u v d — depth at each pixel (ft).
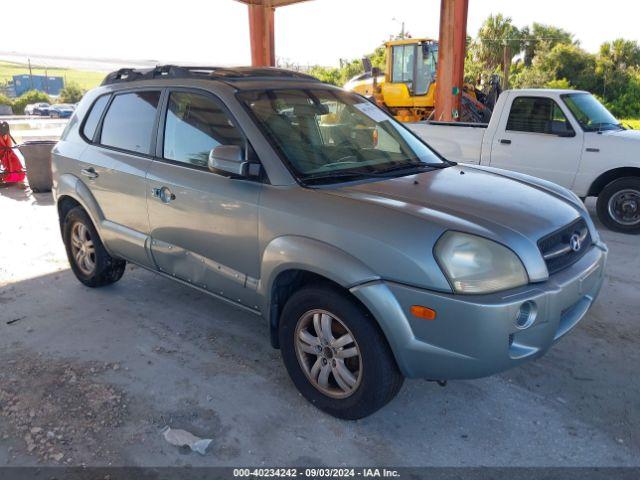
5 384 11.54
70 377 11.80
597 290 11.03
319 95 13.15
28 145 30.63
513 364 8.91
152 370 12.09
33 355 12.77
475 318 8.43
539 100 25.45
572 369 12.06
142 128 13.78
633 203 23.31
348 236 9.35
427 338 8.80
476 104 43.21
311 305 10.07
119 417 10.42
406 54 51.01
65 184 15.84
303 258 9.77
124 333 13.85
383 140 13.15
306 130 11.86
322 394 10.43
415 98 50.83
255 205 10.72
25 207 27.86
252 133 11.19
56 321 14.57
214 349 13.03
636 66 133.59
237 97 11.75
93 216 15.10
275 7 53.83
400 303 8.86
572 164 24.58
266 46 54.70
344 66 181.68
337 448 9.59
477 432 10.00
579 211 11.23
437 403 10.86
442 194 10.41
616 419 10.33
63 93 272.31
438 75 40.37
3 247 21.09
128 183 13.67
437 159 13.55
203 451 9.45
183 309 15.28
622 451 9.46
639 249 21.08
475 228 8.93
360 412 9.87
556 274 9.53
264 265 10.59
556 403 10.84
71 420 10.34
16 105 230.48
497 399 10.98
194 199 11.94
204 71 13.79
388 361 9.42
